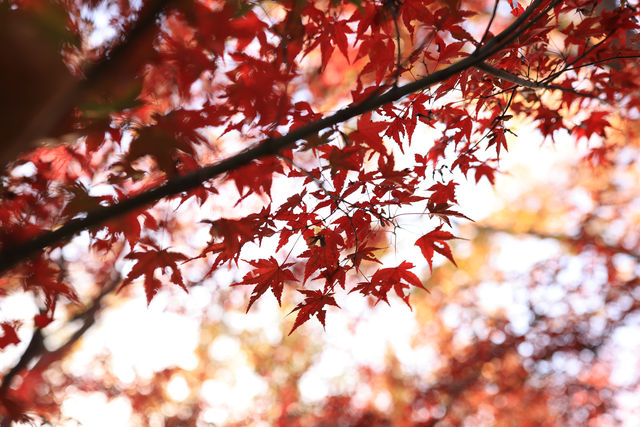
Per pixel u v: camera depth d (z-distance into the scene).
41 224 2.41
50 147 2.33
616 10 2.58
